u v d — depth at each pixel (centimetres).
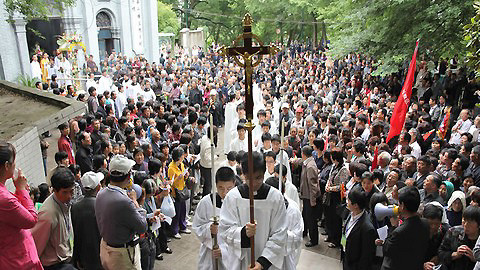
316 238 761
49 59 2052
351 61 2417
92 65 2127
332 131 956
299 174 884
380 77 1855
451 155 716
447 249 473
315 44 3953
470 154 759
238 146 964
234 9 4522
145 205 623
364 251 512
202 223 478
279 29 4119
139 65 2261
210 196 485
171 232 807
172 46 3594
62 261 459
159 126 1019
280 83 2202
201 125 1092
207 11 4569
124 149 845
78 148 866
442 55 1423
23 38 1775
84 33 2302
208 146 890
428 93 1482
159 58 2777
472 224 445
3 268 375
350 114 1182
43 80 1873
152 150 880
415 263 462
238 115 1168
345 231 555
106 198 447
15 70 1767
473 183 652
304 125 1202
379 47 1476
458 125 1020
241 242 341
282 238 350
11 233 379
